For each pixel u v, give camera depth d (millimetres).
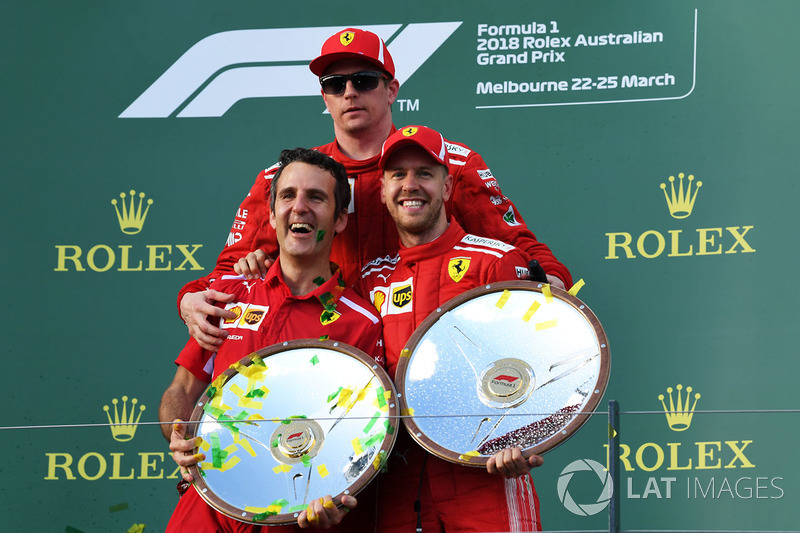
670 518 7211
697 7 8523
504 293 5777
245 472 5449
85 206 8617
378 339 5910
